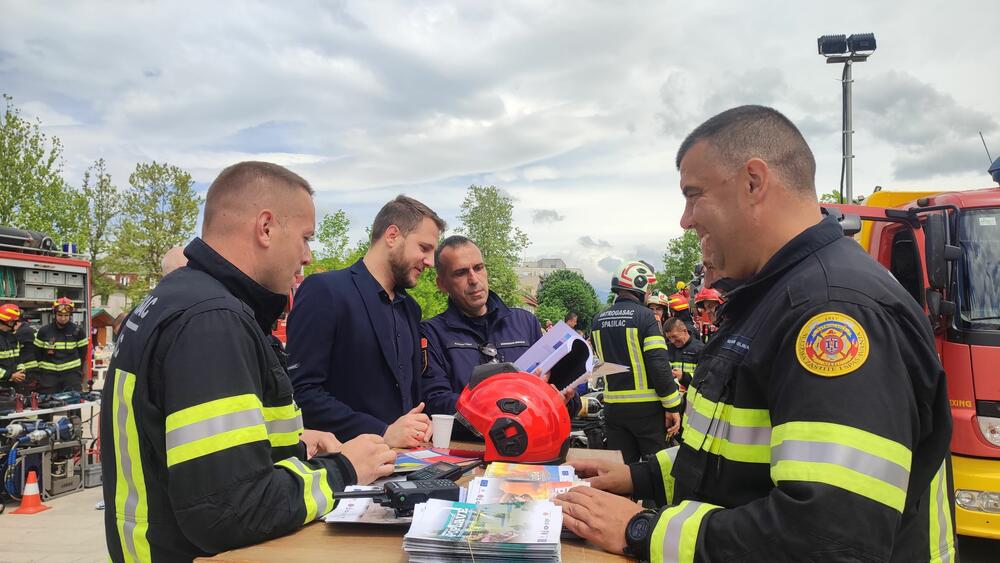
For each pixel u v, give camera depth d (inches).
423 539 51.1
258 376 62.4
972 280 180.7
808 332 49.6
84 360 362.0
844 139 419.5
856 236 261.1
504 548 50.2
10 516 242.7
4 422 272.1
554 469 74.9
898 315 50.0
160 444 58.1
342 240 1126.4
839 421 46.3
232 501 55.0
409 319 125.8
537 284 4643.2
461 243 141.1
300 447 72.3
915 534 52.1
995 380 169.5
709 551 49.5
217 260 67.0
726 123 60.2
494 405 79.0
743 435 54.4
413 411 100.3
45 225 1074.1
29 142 1056.2
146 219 1456.7
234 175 69.6
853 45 403.9
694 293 401.4
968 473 169.6
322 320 111.5
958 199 195.0
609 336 211.2
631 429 209.5
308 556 54.1
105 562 193.9
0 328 327.6
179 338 58.6
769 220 58.6
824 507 44.5
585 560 53.3
